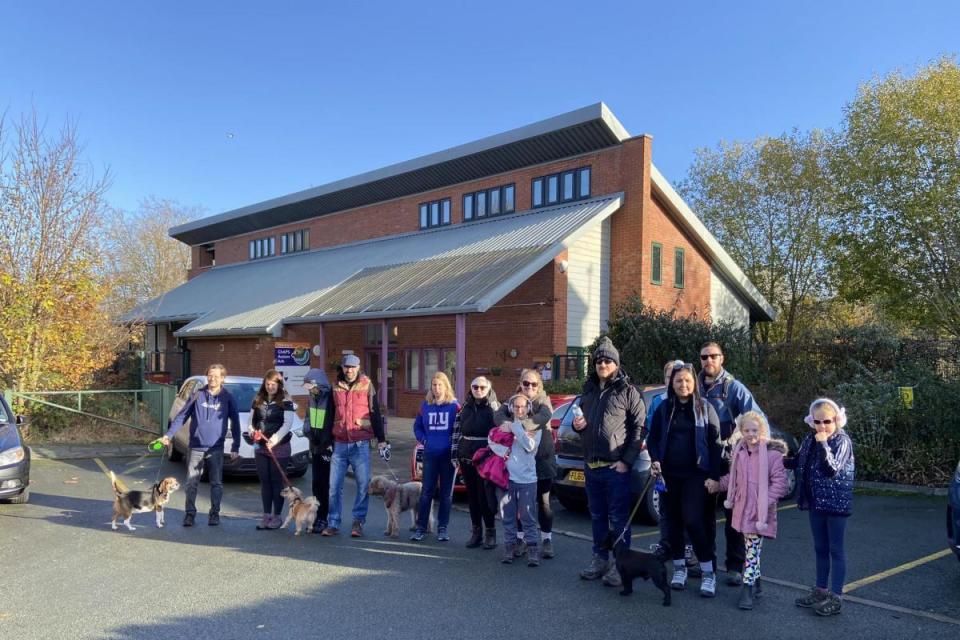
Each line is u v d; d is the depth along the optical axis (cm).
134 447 1412
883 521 816
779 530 783
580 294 1850
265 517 789
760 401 1353
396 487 765
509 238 1884
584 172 2014
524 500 642
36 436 1459
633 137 1905
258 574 615
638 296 1741
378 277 1995
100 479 1099
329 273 2319
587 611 524
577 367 1727
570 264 1825
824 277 2755
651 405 831
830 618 511
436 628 489
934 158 2067
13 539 733
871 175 2150
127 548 702
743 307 2367
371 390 773
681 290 2055
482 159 2219
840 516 518
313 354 2267
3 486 848
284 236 3158
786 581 598
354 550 701
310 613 518
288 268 2756
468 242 2016
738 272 2230
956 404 1030
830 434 526
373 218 2681
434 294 1605
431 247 2133
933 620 507
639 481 802
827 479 519
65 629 484
